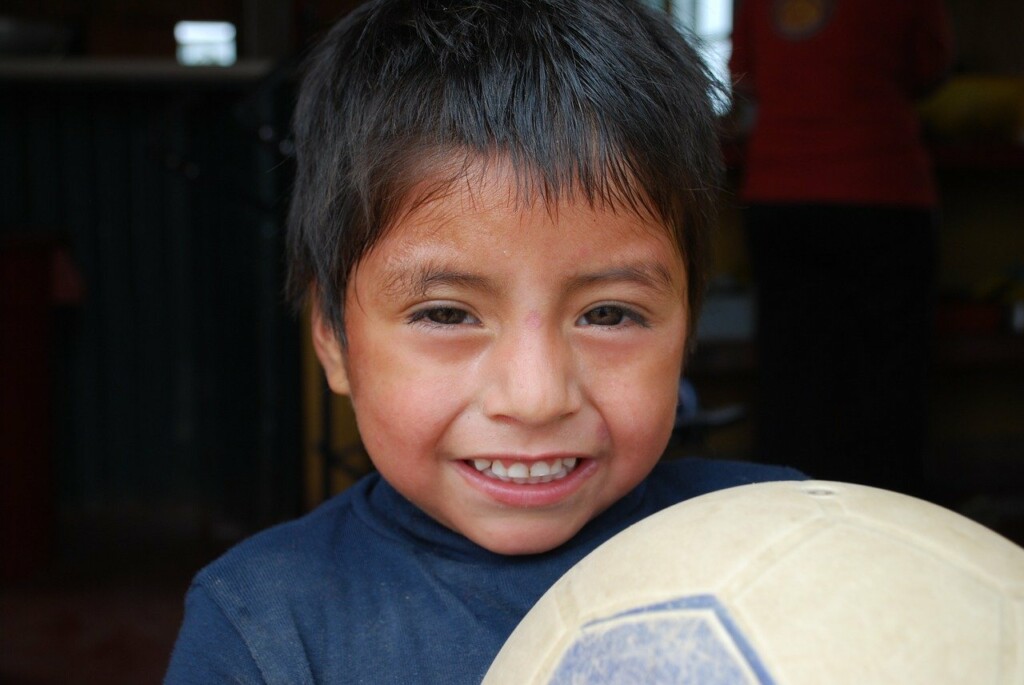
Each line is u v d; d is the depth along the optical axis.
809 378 2.77
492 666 0.69
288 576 0.90
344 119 0.91
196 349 3.43
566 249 0.77
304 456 3.20
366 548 0.94
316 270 0.96
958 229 3.85
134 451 3.49
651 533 0.65
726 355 3.42
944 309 3.58
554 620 0.65
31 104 3.37
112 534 3.32
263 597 0.88
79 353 3.45
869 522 0.61
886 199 2.59
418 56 0.88
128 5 4.21
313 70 1.06
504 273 0.77
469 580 0.89
